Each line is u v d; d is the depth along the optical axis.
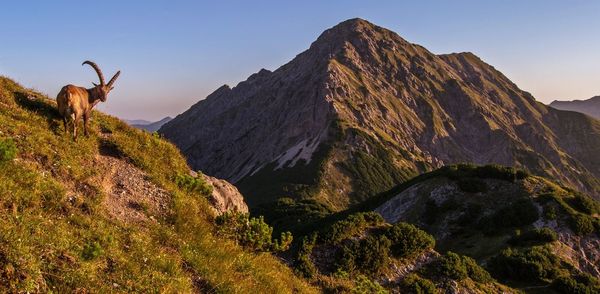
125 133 15.32
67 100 12.16
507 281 53.53
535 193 84.12
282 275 12.79
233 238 12.90
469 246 76.00
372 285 19.77
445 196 92.06
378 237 37.78
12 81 14.84
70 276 6.88
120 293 7.18
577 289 48.66
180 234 10.77
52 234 7.51
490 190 89.25
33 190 8.84
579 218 74.88
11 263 6.35
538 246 66.19
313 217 101.00
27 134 11.49
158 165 14.57
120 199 11.30
